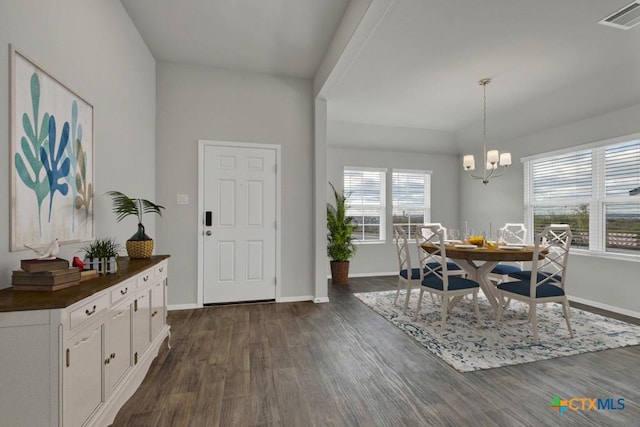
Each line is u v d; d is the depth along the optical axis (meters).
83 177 1.96
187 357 2.40
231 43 3.23
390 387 1.98
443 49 2.96
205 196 3.71
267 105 3.91
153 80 3.49
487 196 5.62
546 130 4.52
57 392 1.12
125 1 2.58
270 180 3.91
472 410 1.75
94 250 1.77
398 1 2.11
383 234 5.88
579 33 2.65
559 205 4.38
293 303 3.88
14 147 1.37
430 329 3.01
